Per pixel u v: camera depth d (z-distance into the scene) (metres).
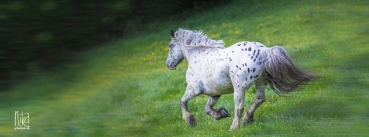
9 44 13.21
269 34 26.72
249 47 11.95
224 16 32.25
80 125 12.44
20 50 13.32
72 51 13.77
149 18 29.69
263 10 31.67
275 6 31.89
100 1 13.88
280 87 11.91
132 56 25.53
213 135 12.02
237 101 12.01
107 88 15.42
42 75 13.48
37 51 13.40
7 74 13.27
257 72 11.80
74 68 13.84
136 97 16.72
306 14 27.36
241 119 13.14
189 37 12.98
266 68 11.76
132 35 27.64
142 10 29.12
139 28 28.88
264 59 11.80
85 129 12.30
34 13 13.09
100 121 12.79
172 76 19.83
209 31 29.94
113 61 19.16
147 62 24.55
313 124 11.56
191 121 12.92
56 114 12.70
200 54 12.75
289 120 12.23
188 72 12.84
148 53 26.47
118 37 26.61
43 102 12.96
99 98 14.02
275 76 11.77
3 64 13.27
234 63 11.92
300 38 24.39
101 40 15.15
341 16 11.67
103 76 15.35
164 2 31.34
